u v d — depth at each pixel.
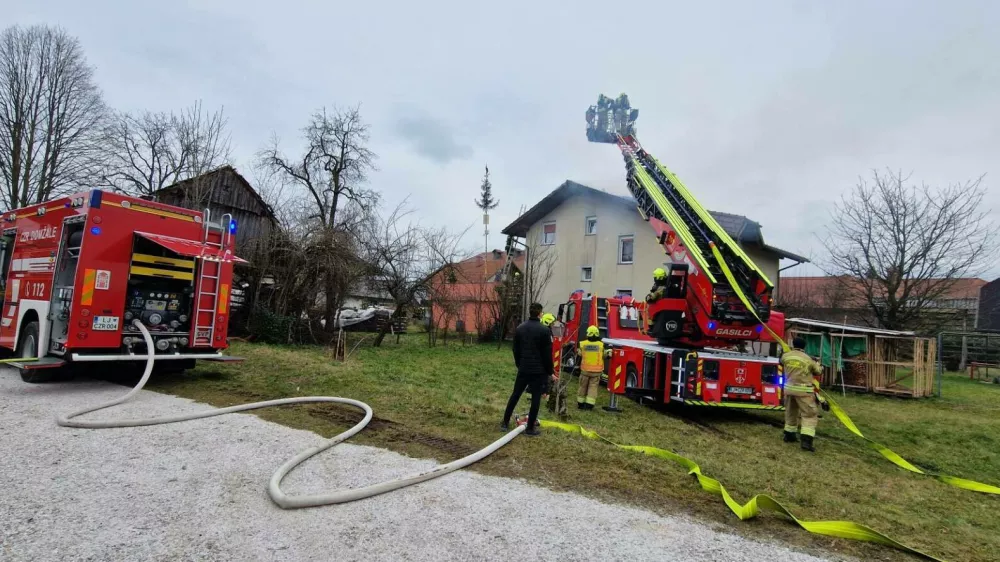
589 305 12.05
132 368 9.34
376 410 6.91
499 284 23.86
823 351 14.30
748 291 8.18
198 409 6.48
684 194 9.73
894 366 14.20
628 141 12.74
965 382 17.88
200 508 3.58
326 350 14.85
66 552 2.90
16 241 8.84
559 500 4.08
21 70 21.95
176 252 7.45
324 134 22.06
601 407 8.92
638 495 4.30
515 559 3.10
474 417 6.77
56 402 6.56
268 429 5.71
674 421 8.10
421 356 15.41
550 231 25.98
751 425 8.29
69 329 6.98
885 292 19.92
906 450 7.30
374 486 3.99
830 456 6.57
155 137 20.05
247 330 15.73
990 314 32.03
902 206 18.77
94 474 4.10
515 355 6.25
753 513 3.91
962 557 3.62
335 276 16.28
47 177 22.06
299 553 3.04
